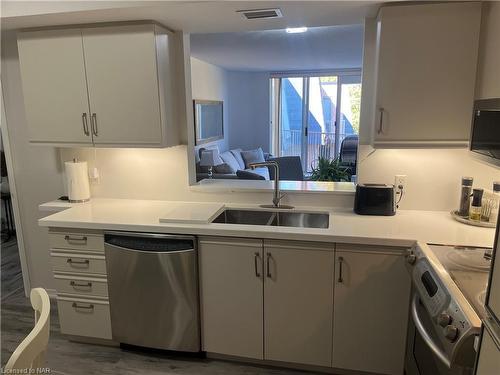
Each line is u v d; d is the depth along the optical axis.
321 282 2.13
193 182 2.88
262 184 2.86
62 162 2.93
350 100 7.38
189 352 2.43
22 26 2.43
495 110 1.46
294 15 2.23
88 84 2.44
